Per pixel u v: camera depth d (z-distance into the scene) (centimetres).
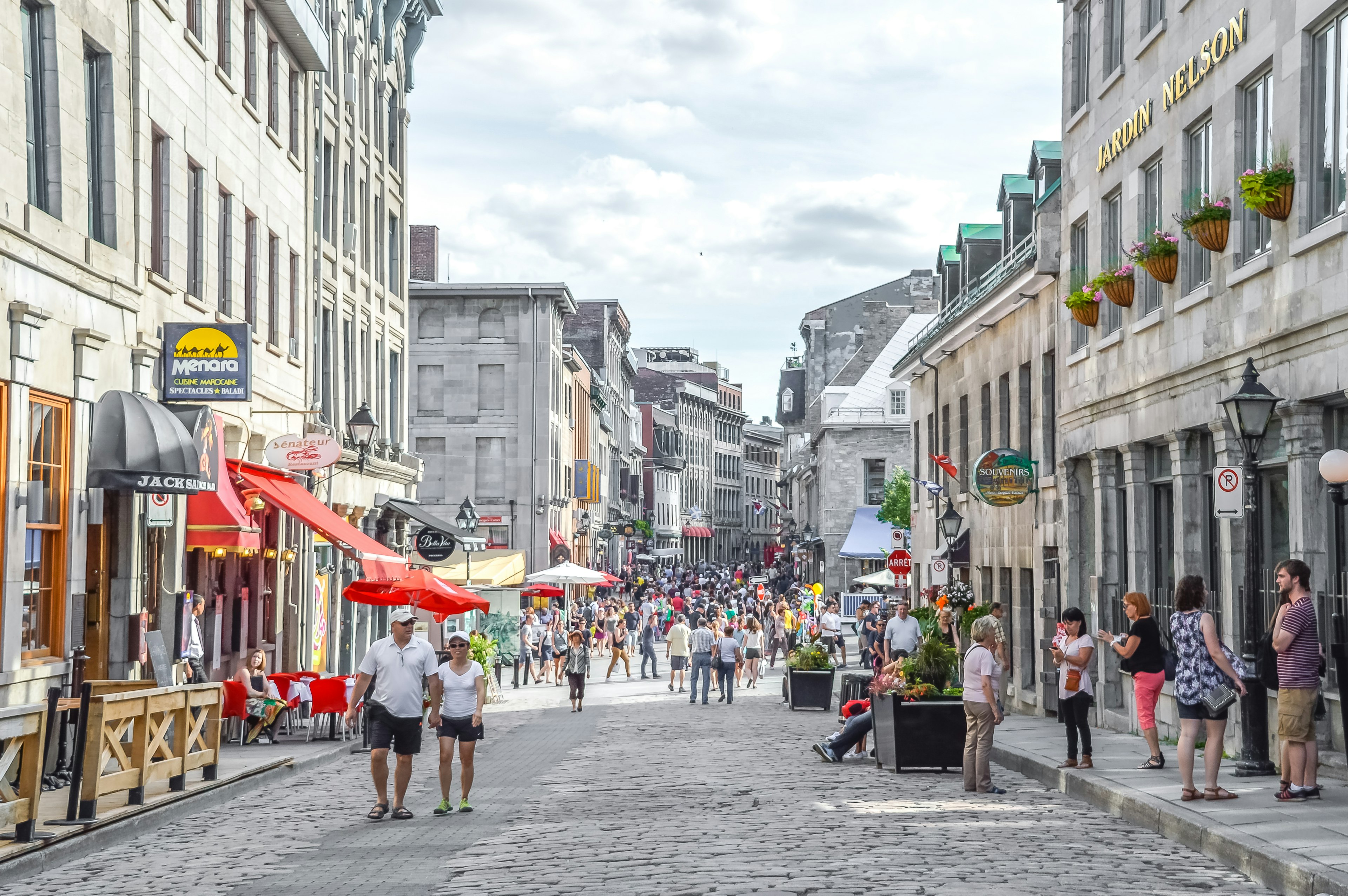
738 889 922
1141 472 2166
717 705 3209
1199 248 1922
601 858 1076
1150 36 2077
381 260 3938
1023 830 1223
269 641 2759
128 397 1748
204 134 2270
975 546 3284
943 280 3922
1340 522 1494
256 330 2609
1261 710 1428
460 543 3628
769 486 18025
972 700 1535
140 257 1923
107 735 1262
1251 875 1002
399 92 4181
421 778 1759
